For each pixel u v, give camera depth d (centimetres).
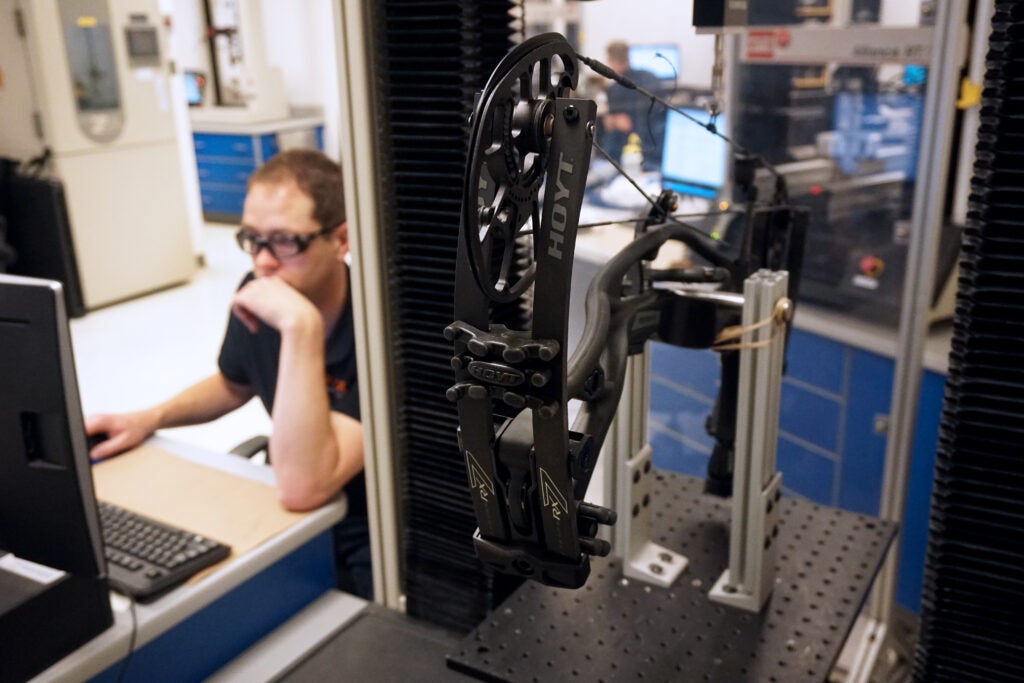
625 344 78
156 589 122
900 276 213
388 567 133
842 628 102
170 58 488
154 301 467
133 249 464
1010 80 76
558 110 58
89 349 393
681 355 251
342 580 175
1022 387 82
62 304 103
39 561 115
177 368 369
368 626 125
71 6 414
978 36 176
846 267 223
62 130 418
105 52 434
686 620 104
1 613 101
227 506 151
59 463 107
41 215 423
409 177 113
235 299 190
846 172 223
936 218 149
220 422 305
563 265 58
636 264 89
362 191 114
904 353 157
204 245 568
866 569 114
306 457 150
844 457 221
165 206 479
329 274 182
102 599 114
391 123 111
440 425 122
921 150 150
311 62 685
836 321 214
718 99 110
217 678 128
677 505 132
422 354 119
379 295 118
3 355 106
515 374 59
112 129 442
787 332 106
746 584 106
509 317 115
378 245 116
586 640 101
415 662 116
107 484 161
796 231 113
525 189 63
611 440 111
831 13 214
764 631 102
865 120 218
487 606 126
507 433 64
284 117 651
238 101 652
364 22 107
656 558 115
